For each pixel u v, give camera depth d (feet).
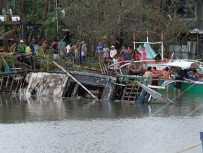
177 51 280.72
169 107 190.19
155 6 286.87
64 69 212.43
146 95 198.59
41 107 189.26
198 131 152.66
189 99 207.62
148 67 224.94
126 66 240.12
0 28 264.31
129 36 273.75
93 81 206.08
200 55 287.07
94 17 268.82
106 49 250.98
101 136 147.74
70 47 254.47
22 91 216.13
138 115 175.11
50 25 276.41
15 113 178.09
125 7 269.23
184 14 301.22
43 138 145.69
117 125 160.25
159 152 133.69
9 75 218.18
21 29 269.85
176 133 150.71
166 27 277.44
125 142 141.90
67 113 178.19
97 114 176.45
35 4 305.12
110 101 203.21
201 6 296.71
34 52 236.22
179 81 216.54
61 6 293.02
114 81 203.82
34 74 214.69
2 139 144.66
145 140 144.05
